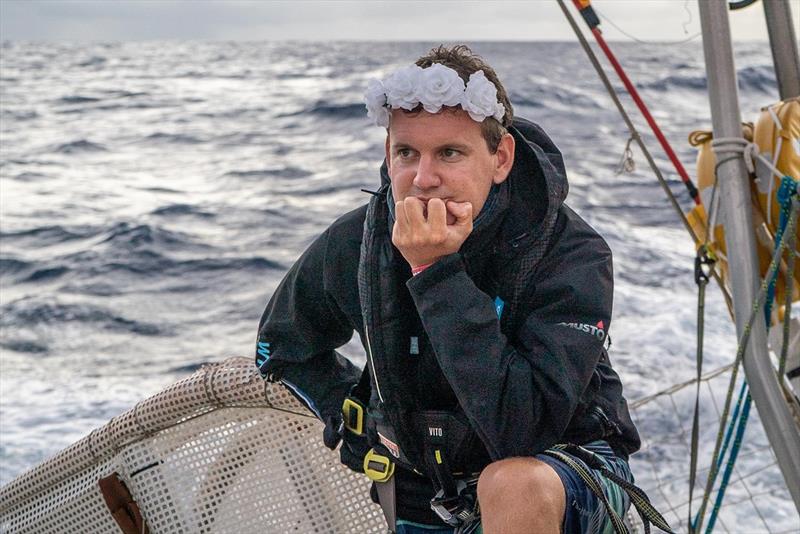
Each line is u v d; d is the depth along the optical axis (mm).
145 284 11188
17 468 5762
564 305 1938
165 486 2568
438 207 1850
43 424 6492
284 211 15305
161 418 2520
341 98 29750
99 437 2596
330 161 19703
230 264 11969
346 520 2529
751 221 2492
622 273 9578
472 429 1984
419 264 1913
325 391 2377
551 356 1889
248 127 25719
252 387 2449
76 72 52438
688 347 7027
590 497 1930
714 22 2486
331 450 2504
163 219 14719
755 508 4227
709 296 8414
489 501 1843
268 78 44062
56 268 11977
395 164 1955
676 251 10648
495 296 1995
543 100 23359
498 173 1965
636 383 6375
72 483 2689
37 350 8727
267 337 2340
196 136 24797
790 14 2705
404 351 2021
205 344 8914
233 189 17531
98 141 24516
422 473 2135
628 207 13500
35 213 15500
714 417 5570
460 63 1949
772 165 2459
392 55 65125
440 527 2184
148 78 46719
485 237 1959
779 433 2410
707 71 2512
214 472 2557
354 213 2199
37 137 25406
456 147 1894
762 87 22156
